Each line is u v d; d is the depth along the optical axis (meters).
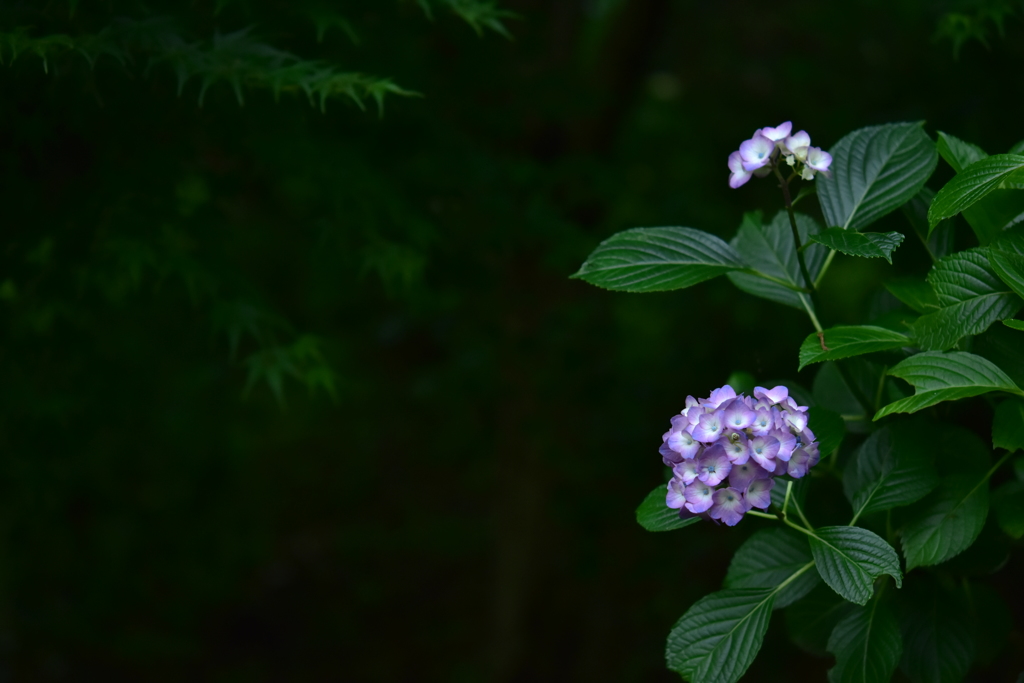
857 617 1.40
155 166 2.19
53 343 2.39
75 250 2.18
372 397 8.24
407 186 2.71
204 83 1.78
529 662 4.90
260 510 7.08
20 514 4.04
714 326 4.07
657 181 4.53
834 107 4.00
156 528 6.52
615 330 4.05
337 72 2.23
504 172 2.94
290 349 2.28
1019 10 2.20
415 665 5.65
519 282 3.80
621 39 3.80
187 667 5.59
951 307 1.27
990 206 1.32
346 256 2.48
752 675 3.97
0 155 2.07
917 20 3.71
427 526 7.01
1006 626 1.52
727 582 1.48
